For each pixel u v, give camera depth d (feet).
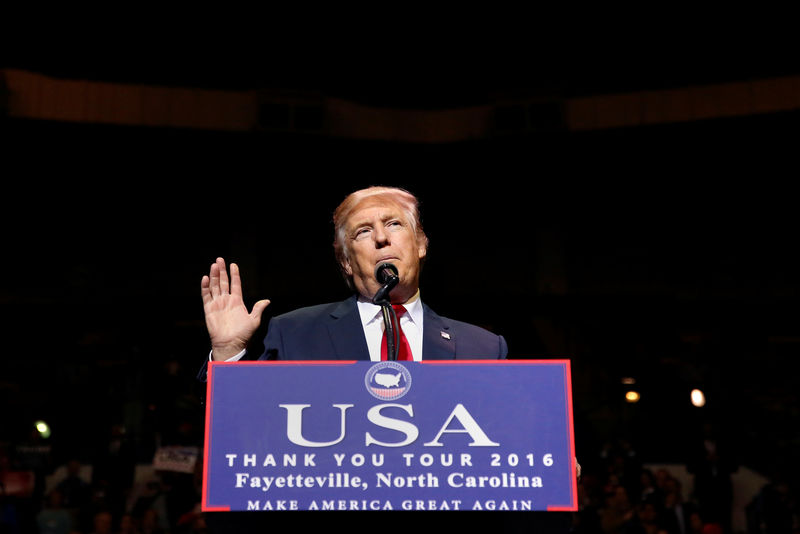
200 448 34.19
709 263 55.36
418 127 55.31
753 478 41.63
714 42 55.06
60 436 44.11
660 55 56.13
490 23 56.24
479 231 58.13
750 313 53.72
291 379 5.49
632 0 54.03
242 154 52.80
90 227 54.19
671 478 34.94
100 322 51.65
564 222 57.47
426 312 7.72
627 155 53.83
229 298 7.22
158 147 51.90
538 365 5.57
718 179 54.60
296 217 56.44
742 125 50.65
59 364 49.42
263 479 5.36
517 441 5.44
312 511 5.58
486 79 58.49
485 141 54.19
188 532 30.09
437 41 57.31
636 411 47.37
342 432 5.42
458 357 7.23
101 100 50.65
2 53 53.93
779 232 54.24
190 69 56.44
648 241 56.75
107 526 30.91
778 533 33.53
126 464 39.01
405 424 5.44
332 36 56.65
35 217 53.47
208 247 55.16
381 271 7.00
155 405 44.27
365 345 7.20
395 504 5.33
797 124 49.70
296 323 7.35
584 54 56.90
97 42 54.85
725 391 49.37
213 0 53.98
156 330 51.39
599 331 54.44
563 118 53.06
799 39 53.47
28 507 33.78
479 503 5.35
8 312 51.39
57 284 53.06
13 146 50.11
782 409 47.52
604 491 35.14
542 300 55.06
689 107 51.49
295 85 57.47
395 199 8.13
